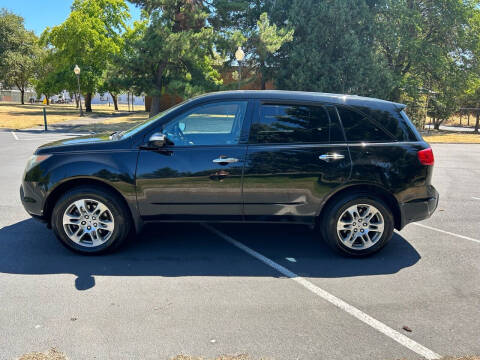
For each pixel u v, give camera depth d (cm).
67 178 396
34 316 292
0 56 5269
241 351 256
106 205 403
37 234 476
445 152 1612
